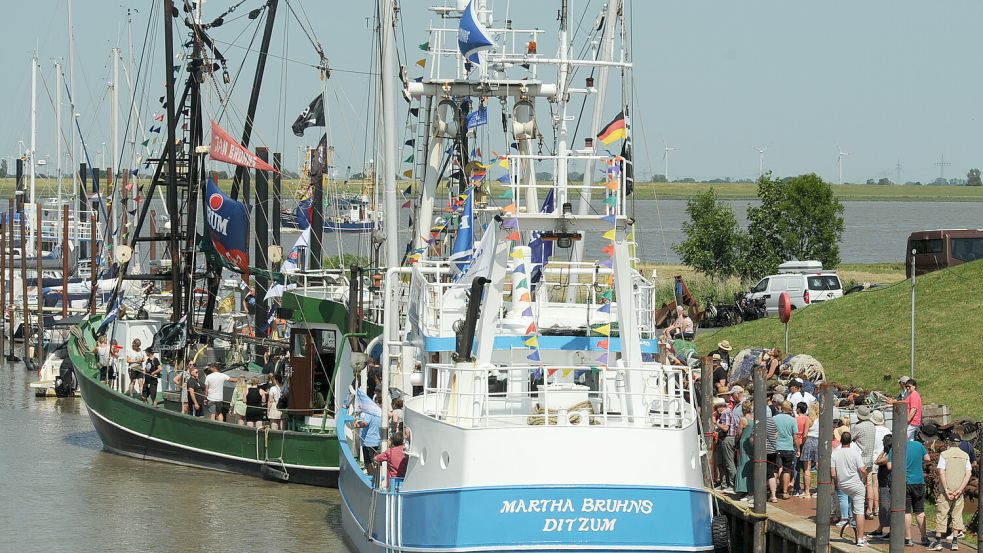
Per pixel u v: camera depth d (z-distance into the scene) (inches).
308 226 2439.7
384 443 1352.1
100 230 4645.7
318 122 2336.4
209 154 2098.9
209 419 1860.2
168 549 1417.3
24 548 1423.5
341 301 1943.9
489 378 1237.7
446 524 1079.6
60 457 1988.2
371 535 1263.5
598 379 1261.1
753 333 2316.7
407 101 1637.6
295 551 1407.5
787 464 1296.8
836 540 1104.8
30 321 3612.2
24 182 5167.3
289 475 1775.3
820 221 3732.8
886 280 3878.0
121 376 2075.5
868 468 1164.5
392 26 1812.3
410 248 1834.4
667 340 1456.7
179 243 2132.1
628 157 1409.9
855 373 1915.6
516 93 1596.9
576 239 1142.3
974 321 1945.1
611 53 1935.3
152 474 1855.3
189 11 2123.5
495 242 1127.0
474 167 1368.1
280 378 1882.4
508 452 1061.8
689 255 3754.9
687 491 1072.8
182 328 2038.6
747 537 1234.6
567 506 1055.6
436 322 1344.7
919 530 1146.0
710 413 1422.2
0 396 2699.3
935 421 1407.5
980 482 995.3
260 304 2234.3
